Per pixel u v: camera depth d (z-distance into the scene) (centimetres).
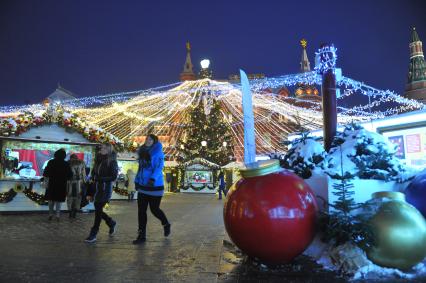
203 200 1881
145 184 600
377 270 388
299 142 546
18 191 1116
